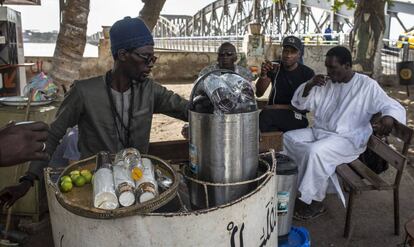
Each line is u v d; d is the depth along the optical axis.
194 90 1.92
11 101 3.39
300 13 27.31
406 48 13.11
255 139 1.88
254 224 1.79
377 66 10.72
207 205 1.84
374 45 10.46
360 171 3.66
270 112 4.29
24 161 1.07
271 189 1.91
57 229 1.75
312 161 3.62
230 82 1.82
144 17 8.05
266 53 13.13
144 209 1.53
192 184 1.93
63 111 2.18
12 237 3.29
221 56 4.38
